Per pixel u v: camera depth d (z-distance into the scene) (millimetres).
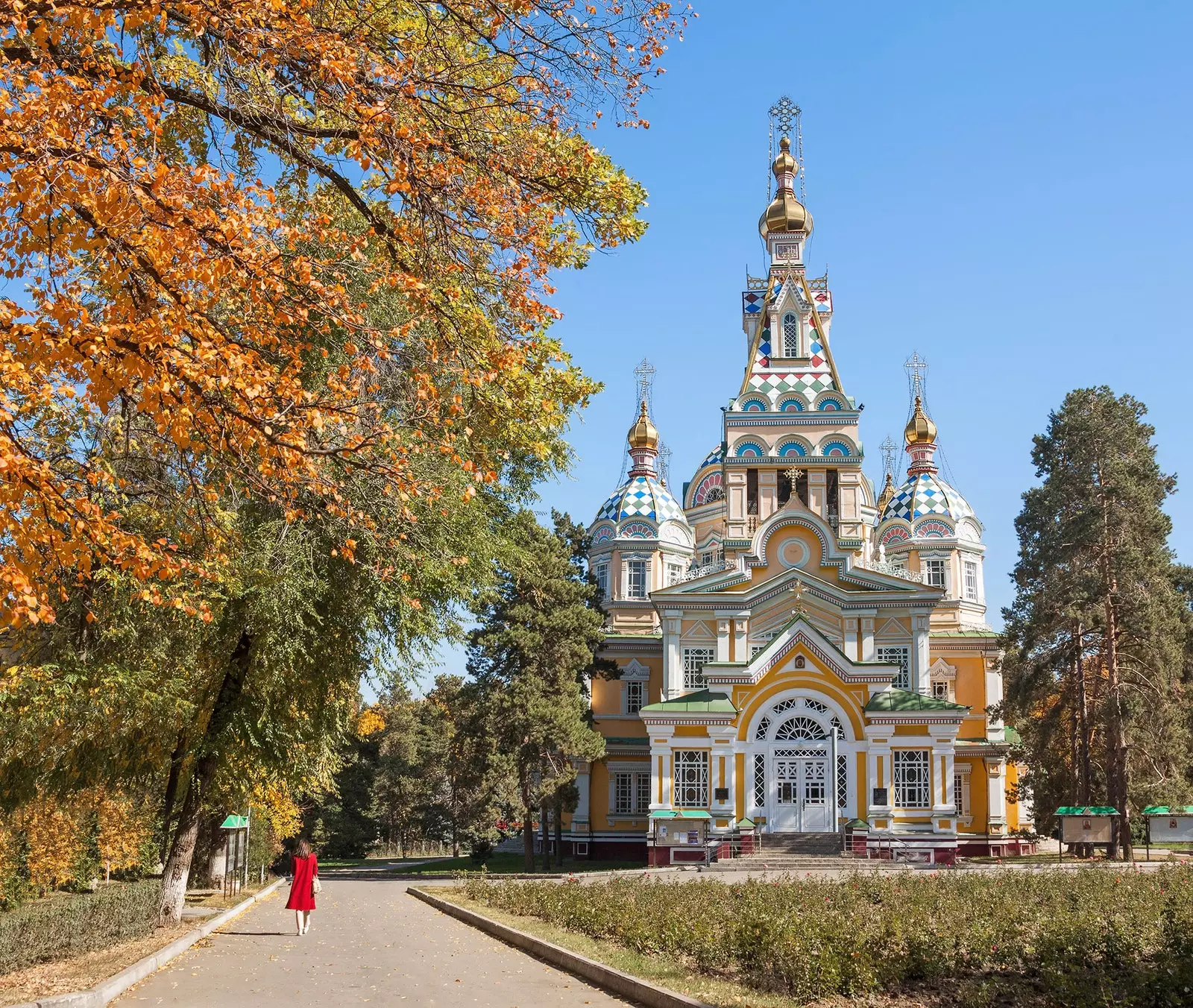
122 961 16750
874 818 47125
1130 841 44188
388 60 12656
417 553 21547
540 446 16438
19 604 10117
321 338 16062
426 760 85125
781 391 59875
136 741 22969
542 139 13492
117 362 10492
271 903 33094
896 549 68750
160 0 10766
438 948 19828
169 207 10617
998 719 53344
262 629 22172
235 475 15547
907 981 15586
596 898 23625
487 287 14008
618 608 66500
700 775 49781
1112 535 48094
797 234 65562
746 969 16391
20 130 9812
